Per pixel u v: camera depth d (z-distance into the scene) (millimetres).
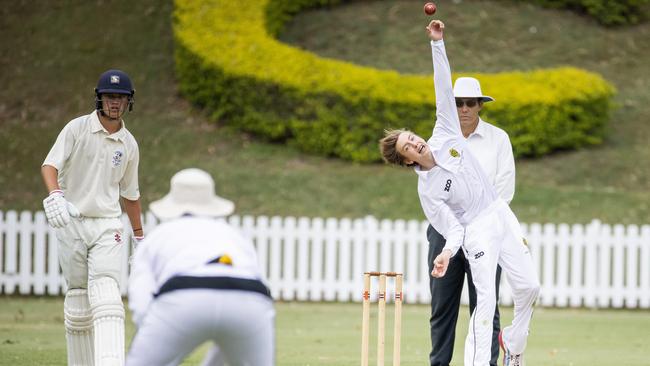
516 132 58125
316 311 43344
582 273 49250
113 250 22562
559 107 58781
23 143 58594
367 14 73188
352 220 52312
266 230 46719
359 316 41688
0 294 46844
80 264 22656
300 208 53344
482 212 22484
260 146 59781
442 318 24547
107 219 22750
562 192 55344
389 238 46688
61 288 47438
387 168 58094
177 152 58562
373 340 34250
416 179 57031
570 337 35938
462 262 24281
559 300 46531
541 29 72688
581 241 46531
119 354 21281
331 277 46688
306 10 72375
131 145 23062
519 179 56844
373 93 57781
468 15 73812
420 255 47875
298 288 46719
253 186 55188
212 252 15281
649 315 44500
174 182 16172
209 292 14844
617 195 55375
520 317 23078
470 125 24703
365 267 47844
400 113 57844
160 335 14930
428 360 29516
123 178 23438
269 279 46781
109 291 22031
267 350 15367
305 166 57906
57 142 22188
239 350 15328
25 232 46500
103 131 22484
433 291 24547
